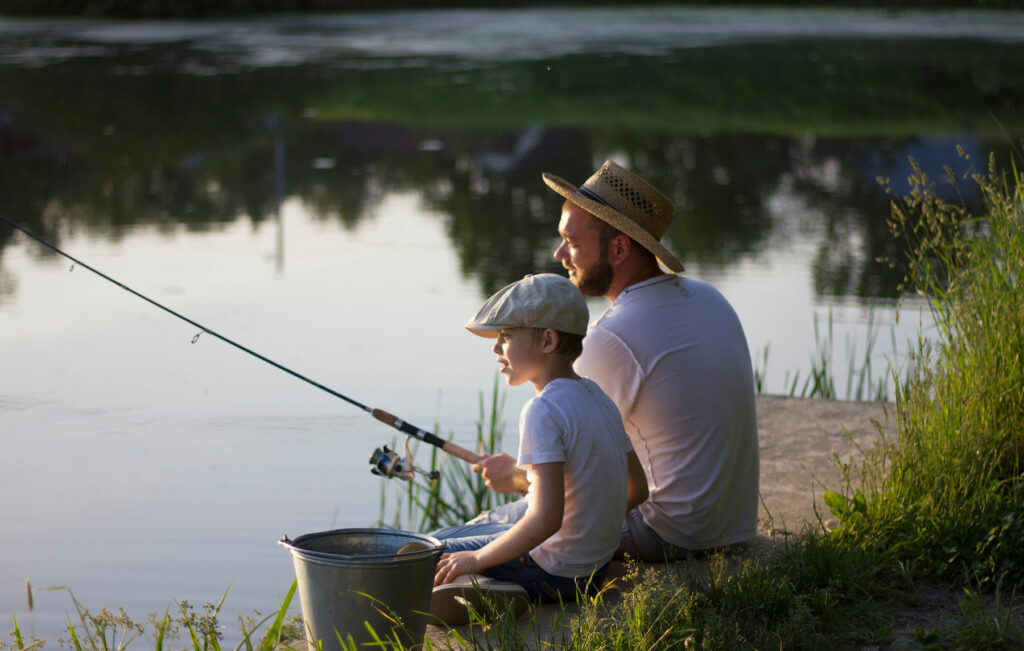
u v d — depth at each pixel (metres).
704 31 36.62
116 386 7.89
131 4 41.06
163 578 5.11
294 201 15.15
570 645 3.39
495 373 8.27
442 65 27.78
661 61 28.33
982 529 4.06
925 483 4.31
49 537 5.49
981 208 10.70
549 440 3.66
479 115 21.84
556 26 39.22
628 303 4.25
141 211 14.48
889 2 45.69
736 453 4.22
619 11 45.69
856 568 3.90
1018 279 4.80
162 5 41.44
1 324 9.54
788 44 32.00
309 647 3.62
